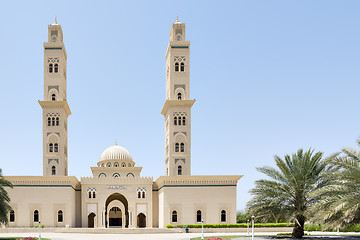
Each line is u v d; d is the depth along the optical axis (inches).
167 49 2967.5
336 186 1418.6
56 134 2792.8
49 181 2586.1
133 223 2800.2
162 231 2423.7
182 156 2751.0
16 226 2522.1
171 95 2802.7
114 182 2839.6
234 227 2507.4
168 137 2805.1
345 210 1298.0
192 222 2583.7
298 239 1727.4
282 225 2517.2
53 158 2773.1
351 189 1384.1
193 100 2765.7
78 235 2177.7
